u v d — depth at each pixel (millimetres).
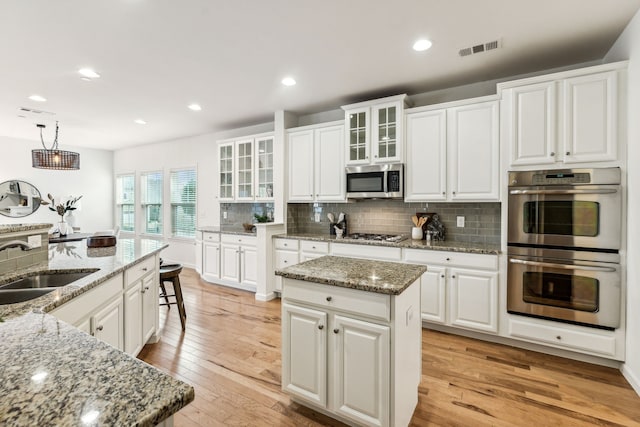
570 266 2471
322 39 2451
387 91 3584
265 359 2574
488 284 2830
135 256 2551
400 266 2053
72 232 5758
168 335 3035
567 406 1980
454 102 3107
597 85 2406
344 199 3846
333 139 3912
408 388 1782
